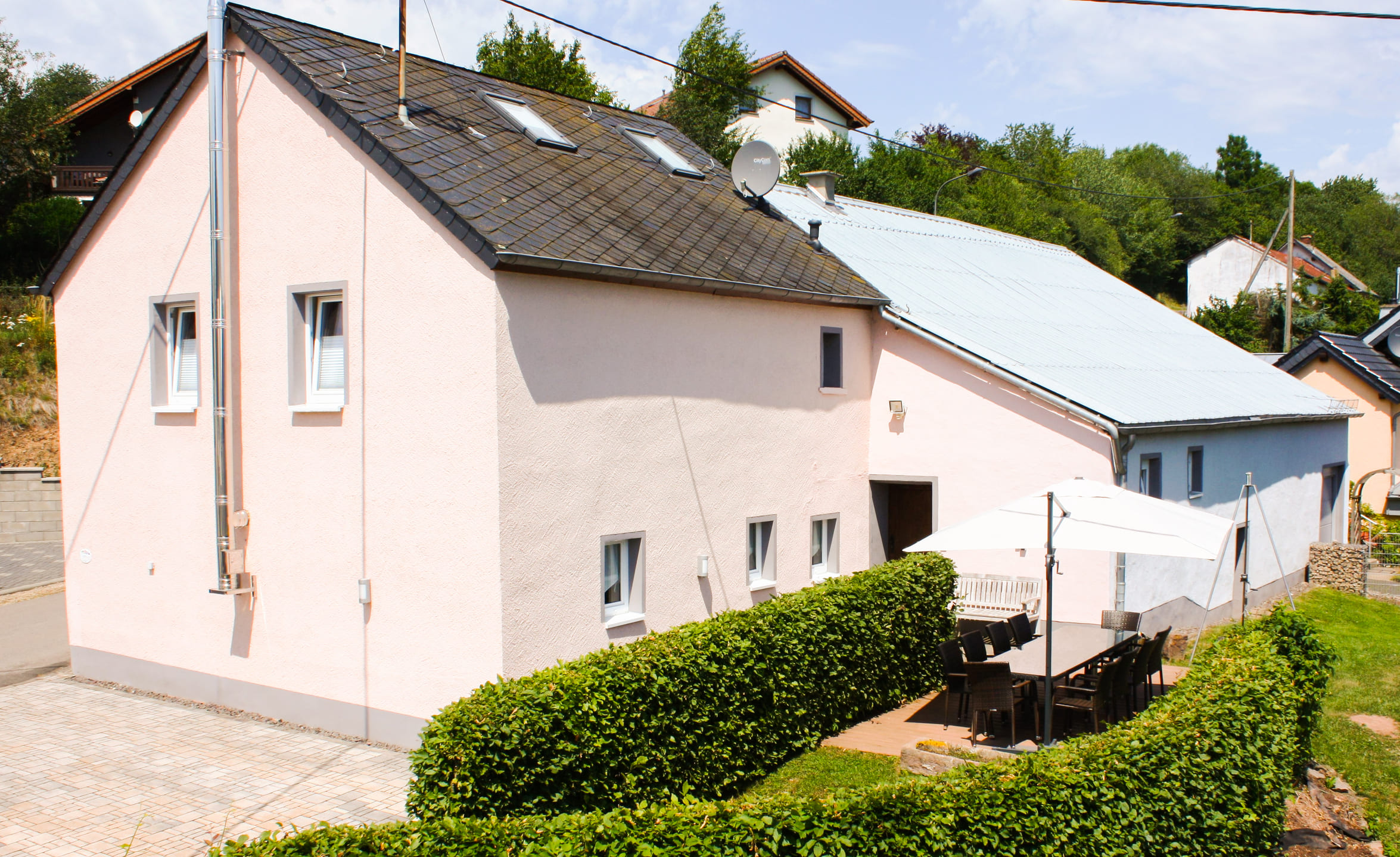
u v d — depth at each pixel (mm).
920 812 6227
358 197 10719
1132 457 13930
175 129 12234
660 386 11984
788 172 39750
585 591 10898
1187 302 66000
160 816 8820
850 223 19562
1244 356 23469
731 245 13930
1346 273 70562
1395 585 22438
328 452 11055
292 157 11211
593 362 11023
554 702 7621
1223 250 62344
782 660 10281
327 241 10977
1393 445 29203
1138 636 12094
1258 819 8023
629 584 11766
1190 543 9539
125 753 10445
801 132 52156
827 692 11047
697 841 5852
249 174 11562
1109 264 58000
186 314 12656
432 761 7027
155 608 12688
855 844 6062
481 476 9945
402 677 10562
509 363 9961
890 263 17906
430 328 10250
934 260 19750
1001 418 14578
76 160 34844
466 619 10086
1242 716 7988
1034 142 67688
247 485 11719
